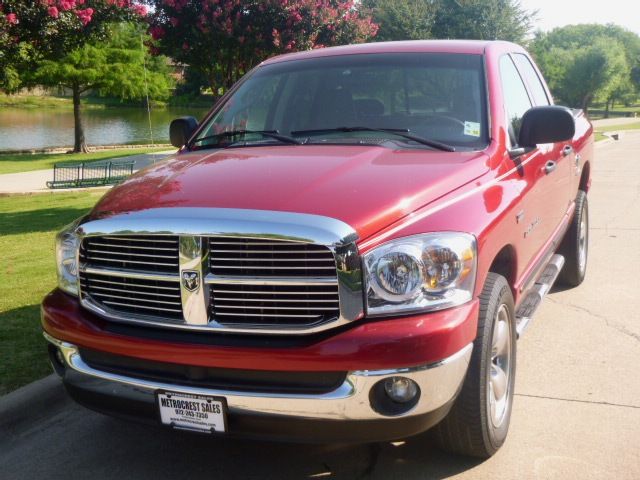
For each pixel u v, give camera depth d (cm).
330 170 335
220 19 1068
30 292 659
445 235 304
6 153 3803
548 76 8794
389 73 437
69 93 10588
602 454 362
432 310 295
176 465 370
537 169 441
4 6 987
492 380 352
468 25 3084
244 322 298
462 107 409
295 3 1125
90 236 323
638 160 2023
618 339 525
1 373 464
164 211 311
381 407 292
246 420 301
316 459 367
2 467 375
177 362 303
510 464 354
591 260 767
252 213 297
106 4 1127
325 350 286
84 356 333
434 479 343
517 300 418
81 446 395
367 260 290
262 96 459
